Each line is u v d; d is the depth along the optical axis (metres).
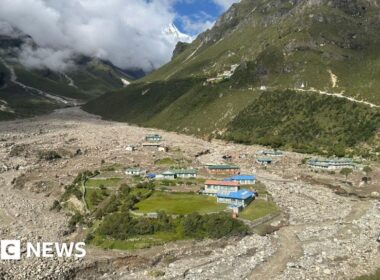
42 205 139.38
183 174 164.50
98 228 108.12
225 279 84.00
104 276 88.38
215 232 103.81
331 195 147.88
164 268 91.06
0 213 125.69
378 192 150.88
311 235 108.00
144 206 121.88
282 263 90.94
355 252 95.75
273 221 117.00
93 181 159.12
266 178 173.38
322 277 83.19
